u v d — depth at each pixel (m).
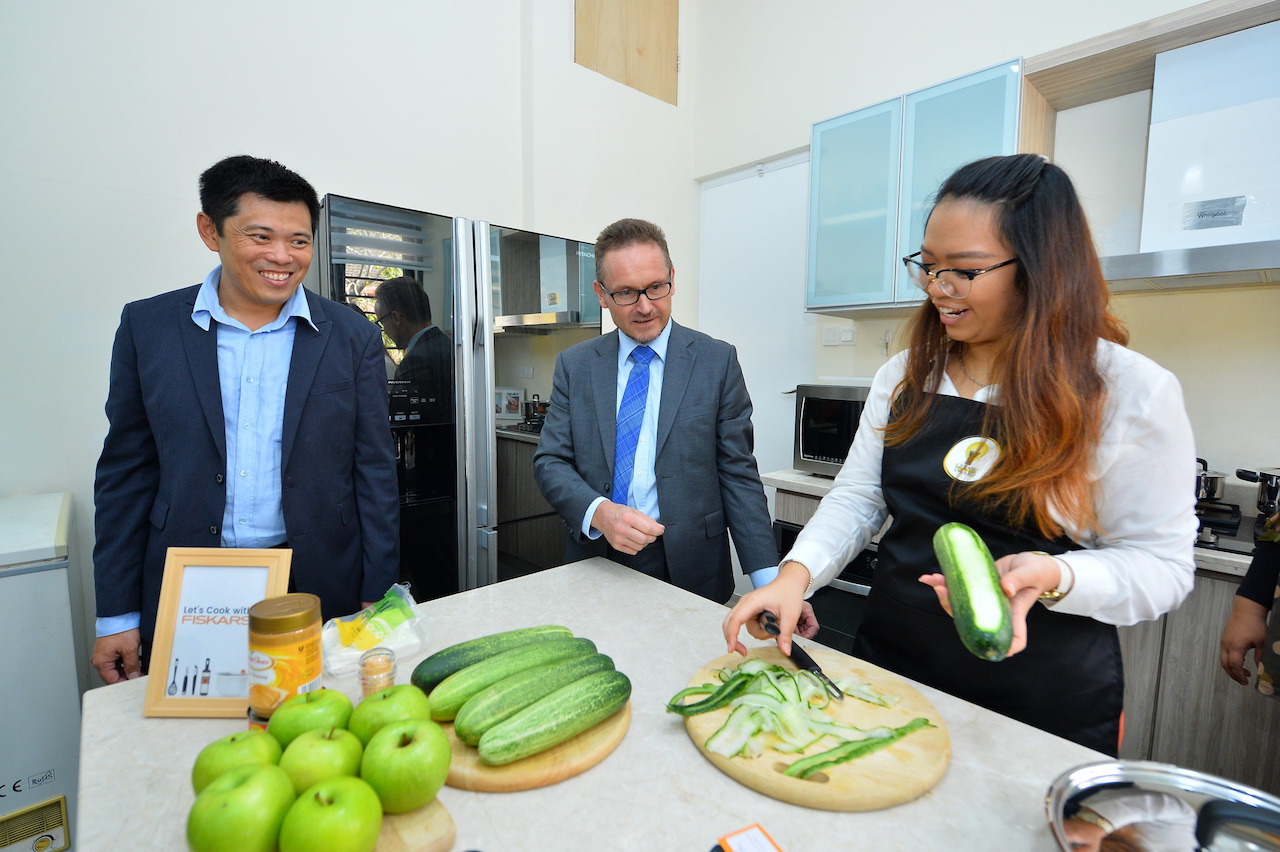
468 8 2.45
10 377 1.61
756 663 0.77
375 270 1.74
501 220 2.61
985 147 1.95
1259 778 1.41
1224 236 1.51
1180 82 1.57
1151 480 0.72
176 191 1.82
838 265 2.39
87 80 1.67
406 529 1.87
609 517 1.14
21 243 1.60
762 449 3.21
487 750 0.57
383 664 0.71
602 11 2.85
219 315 1.13
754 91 3.02
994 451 0.80
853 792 0.55
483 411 1.97
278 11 1.97
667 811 0.56
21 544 1.25
